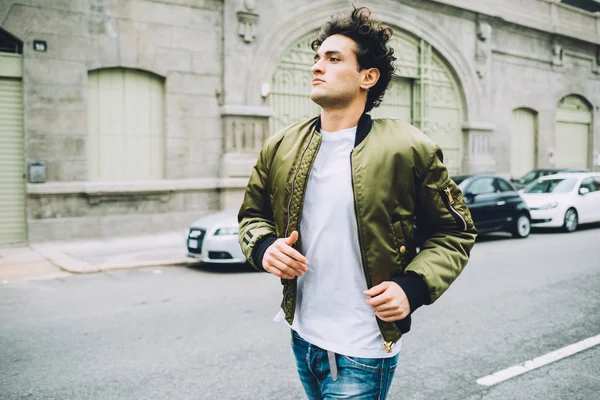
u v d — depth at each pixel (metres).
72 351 4.45
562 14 21.39
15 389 3.67
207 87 12.62
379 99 1.81
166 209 12.26
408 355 4.29
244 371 3.96
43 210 10.82
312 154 1.69
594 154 23.67
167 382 3.77
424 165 1.64
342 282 1.67
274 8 13.31
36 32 10.59
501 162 19.53
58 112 10.88
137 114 11.95
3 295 6.66
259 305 5.99
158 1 11.86
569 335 4.78
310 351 1.74
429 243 1.68
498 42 19.11
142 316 5.55
